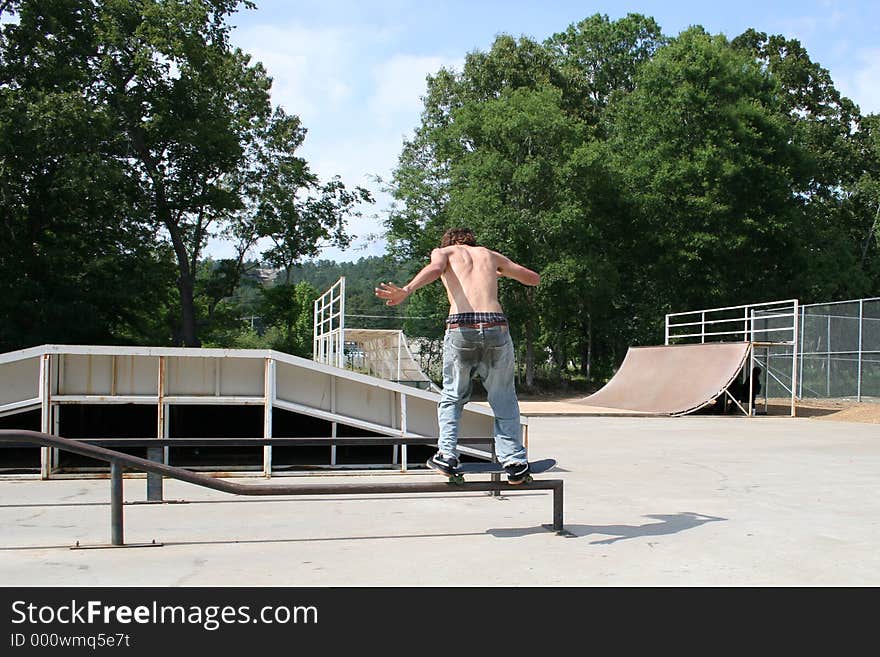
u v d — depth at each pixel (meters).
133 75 33.12
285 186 38.41
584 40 49.16
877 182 46.81
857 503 6.89
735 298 40.09
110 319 34.81
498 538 5.22
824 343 26.39
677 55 39.22
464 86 43.16
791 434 15.62
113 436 11.41
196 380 8.76
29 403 8.29
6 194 28.95
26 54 30.64
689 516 6.13
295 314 39.72
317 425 11.62
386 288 4.90
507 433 5.27
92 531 5.46
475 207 34.78
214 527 5.61
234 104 38.16
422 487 5.12
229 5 35.56
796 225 39.22
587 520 5.94
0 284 30.30
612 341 44.94
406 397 9.20
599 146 36.34
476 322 5.04
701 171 36.78
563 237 36.38
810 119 49.16
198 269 42.75
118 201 32.22
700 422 19.36
